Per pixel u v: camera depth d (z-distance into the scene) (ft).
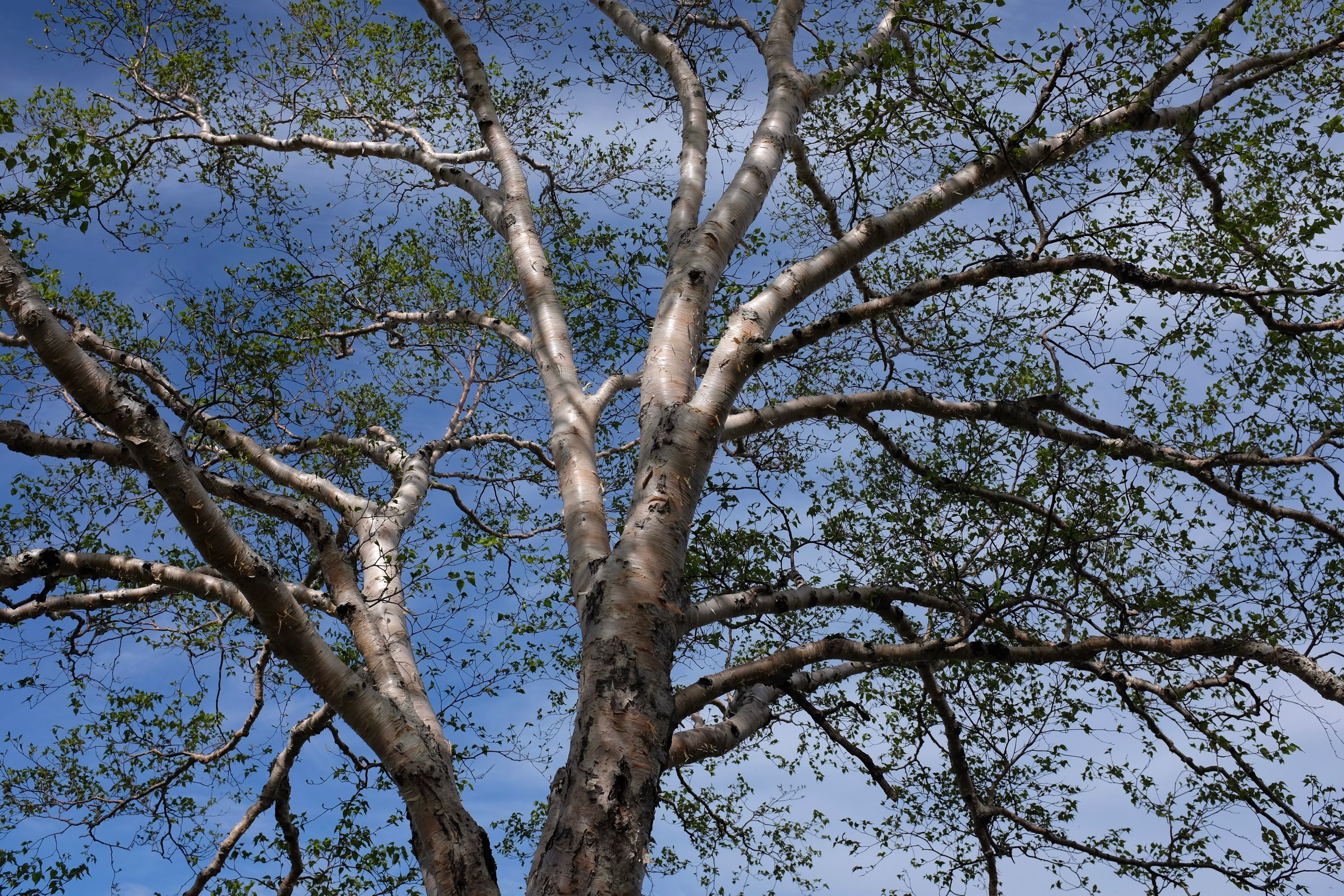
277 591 15.28
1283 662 21.35
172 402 23.66
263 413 23.98
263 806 25.75
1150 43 21.18
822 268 21.40
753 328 20.01
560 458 21.27
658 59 27.96
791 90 25.07
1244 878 23.38
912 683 27.84
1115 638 21.43
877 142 23.40
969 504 23.49
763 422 22.18
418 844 15.83
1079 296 23.26
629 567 16.38
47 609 20.65
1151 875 24.58
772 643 27.84
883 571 23.49
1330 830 22.27
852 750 22.12
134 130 34.22
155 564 18.63
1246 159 22.07
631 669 15.17
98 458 18.71
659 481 17.54
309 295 32.17
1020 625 24.03
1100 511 21.39
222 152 33.58
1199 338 23.56
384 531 22.34
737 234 22.38
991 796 26.94
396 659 19.13
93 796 26.63
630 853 13.48
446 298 34.06
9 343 25.86
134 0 33.19
